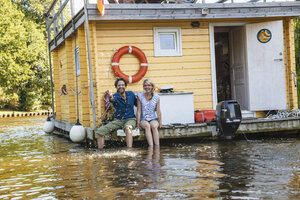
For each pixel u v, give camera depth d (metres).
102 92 7.27
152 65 7.56
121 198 3.38
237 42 8.49
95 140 6.95
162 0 8.39
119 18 6.95
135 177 4.11
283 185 3.55
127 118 6.62
